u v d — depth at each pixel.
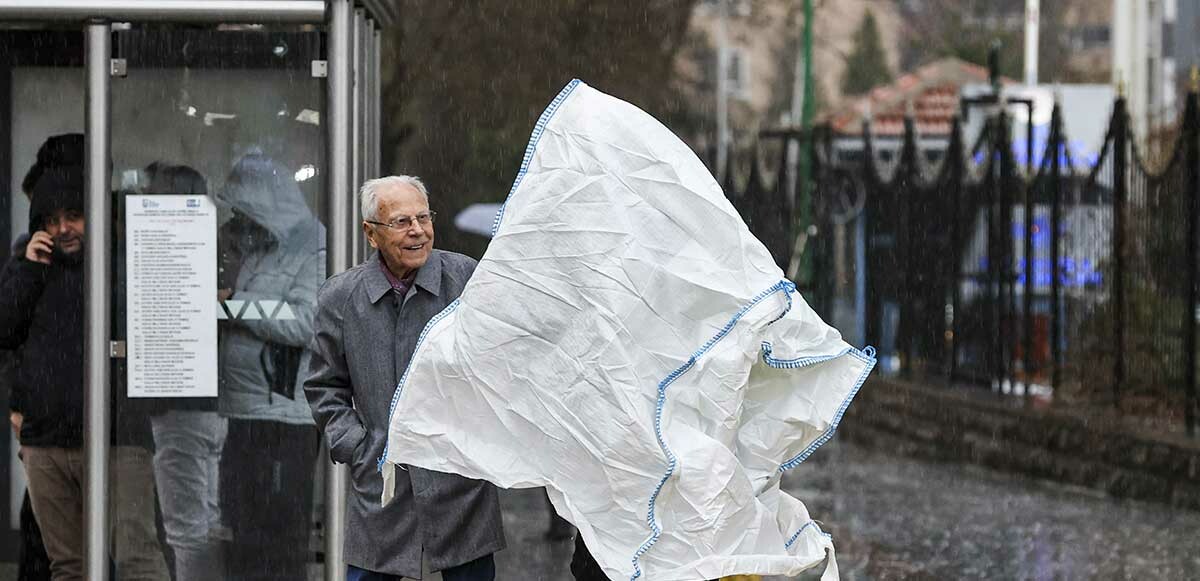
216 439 11.51
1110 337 26.19
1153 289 24.72
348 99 11.33
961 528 19.33
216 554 11.53
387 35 39.12
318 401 9.70
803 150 48.50
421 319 9.61
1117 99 25.73
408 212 9.45
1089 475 24.06
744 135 71.44
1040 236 28.44
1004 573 16.06
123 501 11.49
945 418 29.64
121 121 11.41
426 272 9.61
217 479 11.51
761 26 71.94
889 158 51.19
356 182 11.66
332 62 11.31
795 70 72.62
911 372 34.81
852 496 22.67
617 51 42.62
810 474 25.72
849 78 72.12
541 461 8.79
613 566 8.54
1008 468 26.67
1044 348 28.44
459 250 47.38
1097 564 16.61
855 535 18.72
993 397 29.69
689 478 8.45
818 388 8.83
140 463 11.48
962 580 15.66
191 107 11.44
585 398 8.65
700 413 8.60
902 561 16.78
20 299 11.82
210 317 11.49
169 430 11.48
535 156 8.90
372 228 9.53
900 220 35.56
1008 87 43.84
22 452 11.91
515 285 8.80
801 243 47.50
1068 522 19.95
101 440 11.38
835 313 41.84
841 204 42.91
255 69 11.41
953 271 32.38
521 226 8.82
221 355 11.51
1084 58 63.88
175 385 11.48
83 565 11.45
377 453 9.53
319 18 11.28
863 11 72.19
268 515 11.53
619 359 8.59
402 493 9.59
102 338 11.37
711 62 76.06
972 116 42.78
